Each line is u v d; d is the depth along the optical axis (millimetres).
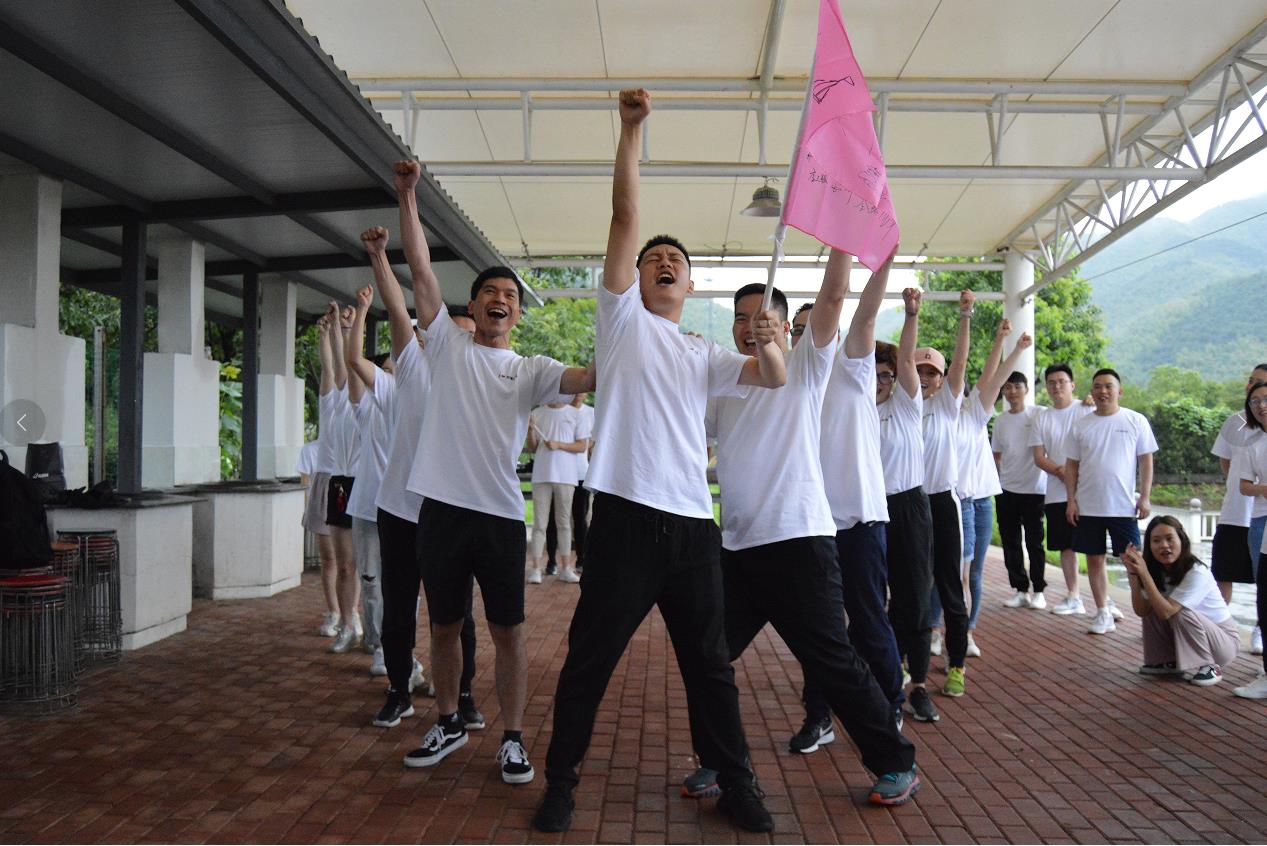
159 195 6398
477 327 4008
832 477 4035
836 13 3264
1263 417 5871
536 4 8242
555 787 3348
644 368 3271
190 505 6934
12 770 3902
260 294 9578
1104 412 7234
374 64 9289
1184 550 5867
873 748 3592
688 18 8469
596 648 3287
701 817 3492
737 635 3730
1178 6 8242
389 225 7246
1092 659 6270
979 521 6816
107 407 12727
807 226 3188
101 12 3893
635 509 3219
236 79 4570
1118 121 9891
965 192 12992
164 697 5043
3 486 4848
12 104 4895
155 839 3219
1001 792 3787
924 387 5336
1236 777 3975
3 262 5957
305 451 9016
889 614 4812
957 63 9312
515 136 11195
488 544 3791
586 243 15648
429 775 3881
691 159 11953
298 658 5973
